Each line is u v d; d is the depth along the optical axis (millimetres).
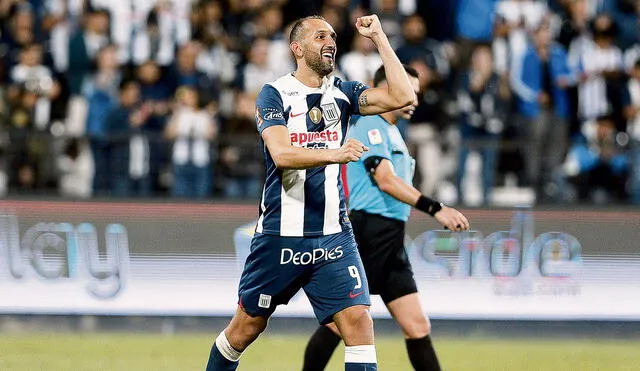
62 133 45156
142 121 45219
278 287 20812
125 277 40281
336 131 20578
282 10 51500
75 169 44094
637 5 54219
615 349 36281
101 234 40344
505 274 40812
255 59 47688
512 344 37375
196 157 44062
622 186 45219
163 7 49250
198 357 31859
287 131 19766
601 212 41406
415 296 25047
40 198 40250
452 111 45906
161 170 44188
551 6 52281
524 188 44500
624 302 41125
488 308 40531
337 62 49719
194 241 40594
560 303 40938
